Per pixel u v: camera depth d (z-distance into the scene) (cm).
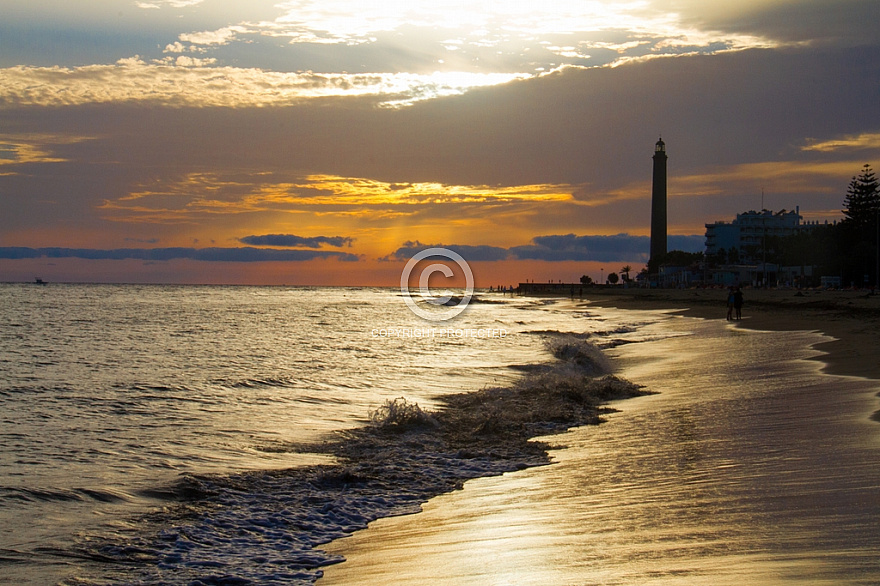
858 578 512
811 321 4194
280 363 2852
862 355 2120
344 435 1374
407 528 816
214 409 1692
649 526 710
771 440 1066
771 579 526
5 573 691
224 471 1092
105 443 1298
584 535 707
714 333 3731
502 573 618
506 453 1201
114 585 662
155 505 916
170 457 1188
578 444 1238
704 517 716
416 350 3456
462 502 918
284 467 1123
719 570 559
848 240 10919
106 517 866
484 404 1697
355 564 699
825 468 861
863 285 10244
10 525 834
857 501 711
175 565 710
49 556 736
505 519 812
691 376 2008
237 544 776
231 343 3966
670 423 1323
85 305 9788
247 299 14175
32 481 1025
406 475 1069
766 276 13775
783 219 17312
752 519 689
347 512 888
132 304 10319
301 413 1634
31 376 2403
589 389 1836
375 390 2019
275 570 691
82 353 3334
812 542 603
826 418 1193
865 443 977
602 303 11219
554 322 6144
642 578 562
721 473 899
